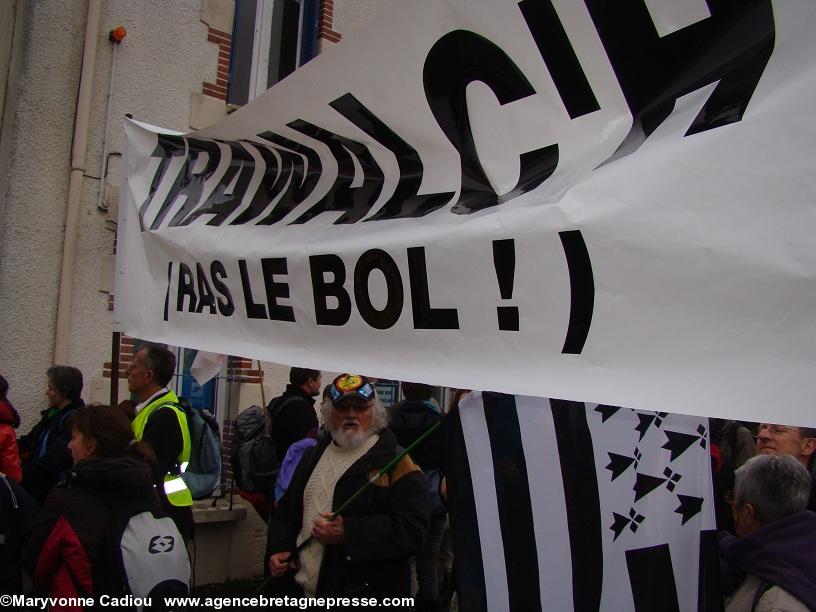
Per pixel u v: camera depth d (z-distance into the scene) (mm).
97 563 2566
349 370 2088
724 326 1319
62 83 5602
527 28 1743
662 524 1925
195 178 3039
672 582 1893
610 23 1604
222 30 6398
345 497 2975
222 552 5977
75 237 5543
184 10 6184
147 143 3301
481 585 1988
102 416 2793
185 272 2881
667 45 1525
